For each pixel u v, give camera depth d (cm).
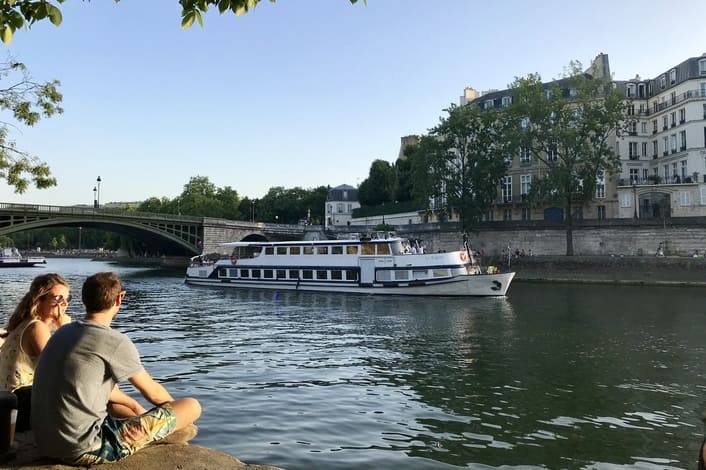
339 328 2225
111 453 444
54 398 416
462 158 6128
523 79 5453
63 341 425
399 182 9712
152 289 4125
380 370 1466
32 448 462
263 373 1415
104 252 13675
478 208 6000
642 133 6900
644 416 1095
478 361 1589
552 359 1623
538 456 886
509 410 1124
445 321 2434
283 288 3934
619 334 2080
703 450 642
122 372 437
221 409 1086
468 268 3603
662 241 5203
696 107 6022
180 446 499
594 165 5425
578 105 5481
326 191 12744
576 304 3141
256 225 7481
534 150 5569
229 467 462
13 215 4878
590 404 1173
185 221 6444
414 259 3512
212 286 4269
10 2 541
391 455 869
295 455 854
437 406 1142
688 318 2534
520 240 5872
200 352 1695
